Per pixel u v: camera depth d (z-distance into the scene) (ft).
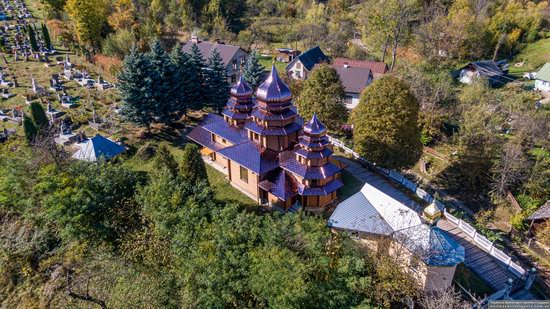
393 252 94.58
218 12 370.12
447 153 180.65
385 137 139.33
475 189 162.09
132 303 84.07
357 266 83.56
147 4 355.77
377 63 263.49
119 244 103.50
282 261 79.41
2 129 172.76
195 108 192.44
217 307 80.33
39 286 96.43
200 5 379.76
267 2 429.38
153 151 164.35
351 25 369.71
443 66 288.92
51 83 208.85
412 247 91.09
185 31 350.43
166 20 346.54
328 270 81.66
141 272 92.89
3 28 290.35
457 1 338.13
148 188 107.55
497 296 98.12
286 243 87.30
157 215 98.73
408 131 139.33
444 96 195.31
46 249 104.37
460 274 107.14
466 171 158.30
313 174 122.93
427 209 102.94
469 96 197.67
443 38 297.94
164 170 111.86
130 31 279.49
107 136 173.37
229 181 147.23
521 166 145.69
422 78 201.67
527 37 321.11
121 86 164.04
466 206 154.71
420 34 297.94
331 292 77.15
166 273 91.66
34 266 101.60
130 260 96.84
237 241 89.45
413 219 100.48
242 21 403.34
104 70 240.53
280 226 92.17
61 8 308.60
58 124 174.70
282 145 135.13
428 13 324.39
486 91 209.15
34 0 375.25
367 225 102.37
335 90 178.70
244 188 141.18
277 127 132.26
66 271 92.48
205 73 191.31
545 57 293.84
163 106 170.81
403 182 150.41
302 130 133.08
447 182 167.63
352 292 79.71
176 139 177.99
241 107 150.61
